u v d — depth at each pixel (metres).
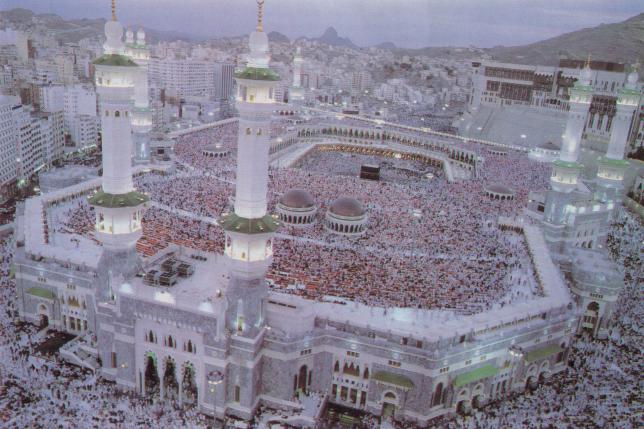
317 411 69.81
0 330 82.69
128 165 72.38
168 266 75.81
